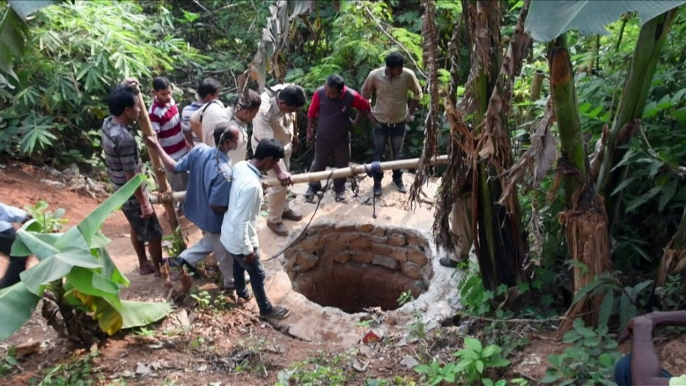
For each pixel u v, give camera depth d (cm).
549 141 336
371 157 850
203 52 952
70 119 755
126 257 562
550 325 420
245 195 428
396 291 645
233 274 478
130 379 400
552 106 335
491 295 434
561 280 441
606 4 196
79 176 727
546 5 204
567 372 347
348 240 632
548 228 431
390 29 812
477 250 434
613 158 389
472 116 393
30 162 722
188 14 920
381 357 428
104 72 740
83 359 409
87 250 359
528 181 369
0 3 630
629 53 457
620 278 421
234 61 905
